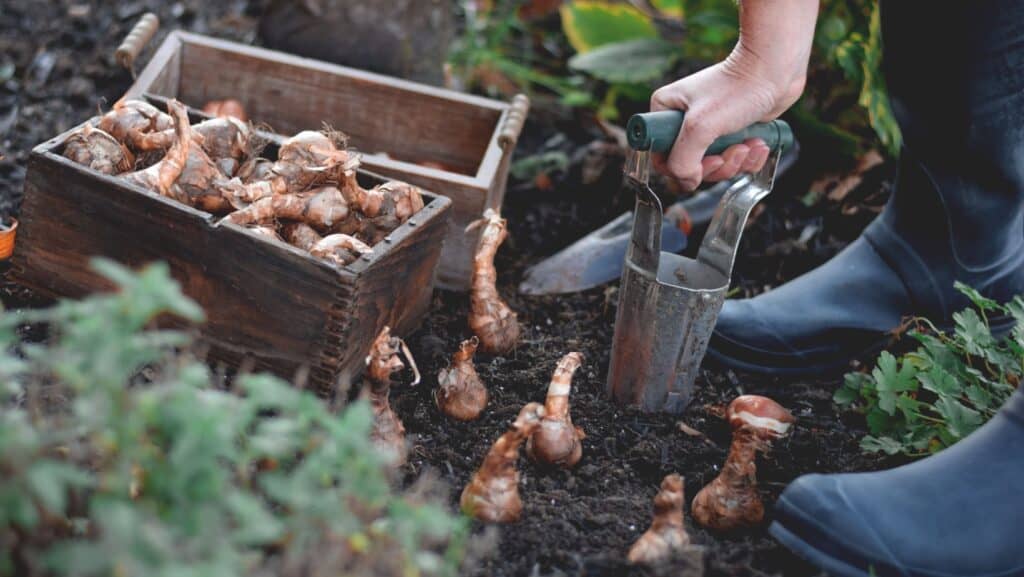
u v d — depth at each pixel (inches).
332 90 101.3
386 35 109.5
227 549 47.5
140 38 97.5
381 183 81.4
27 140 107.7
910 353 80.1
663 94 70.7
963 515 63.9
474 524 66.7
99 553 43.7
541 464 72.6
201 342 76.4
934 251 83.9
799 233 107.0
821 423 82.4
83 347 47.3
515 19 142.0
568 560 64.5
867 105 104.7
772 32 66.9
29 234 79.0
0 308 59.1
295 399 51.5
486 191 87.2
